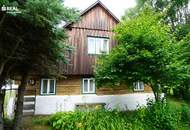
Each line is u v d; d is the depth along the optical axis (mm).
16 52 8500
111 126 10273
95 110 11609
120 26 12617
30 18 7082
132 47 11133
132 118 11180
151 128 10883
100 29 16375
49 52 9180
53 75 11203
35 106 14344
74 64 15297
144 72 11102
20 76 10867
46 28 8016
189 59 13055
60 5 7500
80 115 10820
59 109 14703
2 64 8266
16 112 9625
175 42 12438
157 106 11602
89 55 15805
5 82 10203
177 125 11562
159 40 11094
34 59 9289
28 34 8242
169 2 22859
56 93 14977
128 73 11336
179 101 19281
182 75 11250
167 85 11734
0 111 8570
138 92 17172
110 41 16516
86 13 16172
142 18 12523
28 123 11461
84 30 15945
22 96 9781
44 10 7039
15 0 7008
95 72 13047
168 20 22734
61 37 9008
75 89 15445
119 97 16422
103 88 16062
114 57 11531
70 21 8180
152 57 10773
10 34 7789
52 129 10523
